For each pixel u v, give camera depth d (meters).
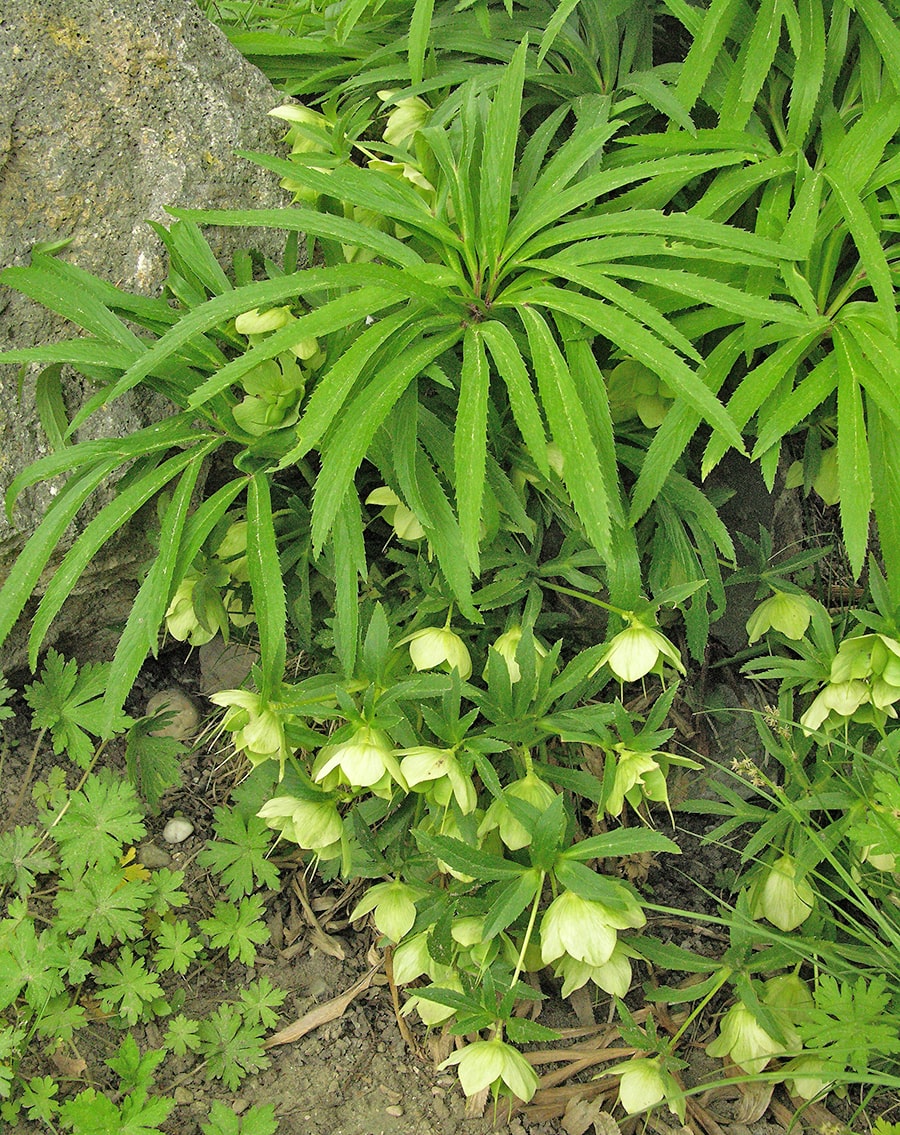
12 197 1.04
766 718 1.08
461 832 1.00
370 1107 1.05
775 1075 0.98
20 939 1.03
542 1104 1.06
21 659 1.13
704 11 1.06
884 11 1.04
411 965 1.03
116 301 1.02
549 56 1.13
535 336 0.96
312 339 1.01
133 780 1.11
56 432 1.04
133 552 1.10
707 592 1.07
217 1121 1.02
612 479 0.98
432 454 1.01
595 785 1.02
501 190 1.00
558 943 0.97
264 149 1.11
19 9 1.04
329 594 1.10
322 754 1.00
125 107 1.07
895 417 0.96
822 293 1.03
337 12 1.17
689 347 0.94
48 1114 1.00
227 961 1.11
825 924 1.08
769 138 1.11
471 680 1.10
